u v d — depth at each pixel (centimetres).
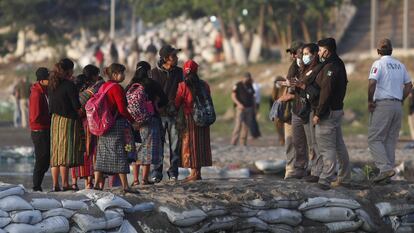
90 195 2658
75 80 3172
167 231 2731
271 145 6088
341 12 12062
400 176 4294
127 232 2661
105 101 2870
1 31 15762
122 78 2922
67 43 14638
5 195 2500
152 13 12731
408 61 10200
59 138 2961
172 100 3256
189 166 3234
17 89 7969
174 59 3278
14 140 6256
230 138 7206
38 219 2509
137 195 2847
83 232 2572
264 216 2945
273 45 12875
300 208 3036
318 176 3303
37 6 14675
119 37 14950
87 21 15025
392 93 3344
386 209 3206
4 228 2458
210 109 3231
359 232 3138
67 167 2995
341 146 3284
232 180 3253
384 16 11675
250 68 11406
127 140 2906
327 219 3067
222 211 2855
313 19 11550
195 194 2902
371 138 3381
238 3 11775
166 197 2847
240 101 5862
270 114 3488
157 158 3152
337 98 3212
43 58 14775
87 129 3012
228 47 12394
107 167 2877
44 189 3547
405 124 8131
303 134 3412
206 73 11850
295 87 3312
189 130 3234
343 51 11306
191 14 12950
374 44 10656
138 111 3020
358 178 3969
